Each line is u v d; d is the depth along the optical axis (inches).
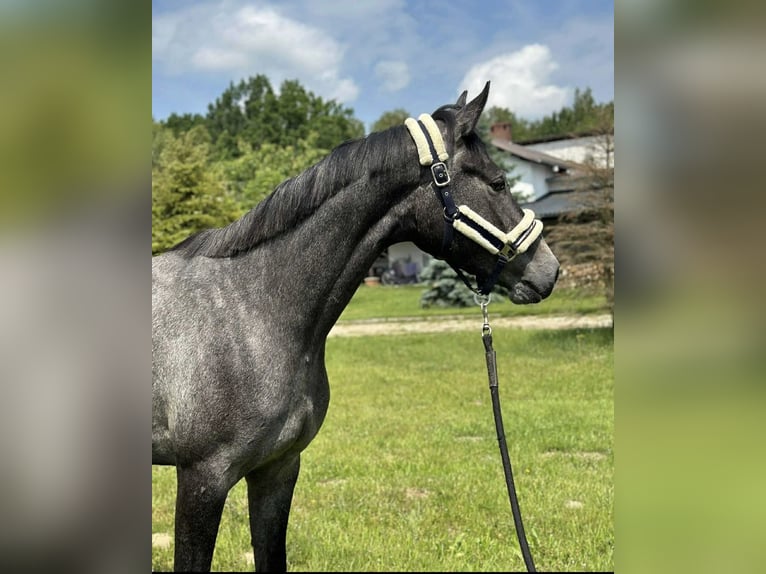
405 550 122.0
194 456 71.8
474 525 133.0
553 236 480.7
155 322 74.0
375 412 249.4
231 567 118.0
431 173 73.8
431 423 229.0
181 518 72.6
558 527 130.8
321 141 1817.2
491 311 671.1
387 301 849.5
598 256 459.5
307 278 75.0
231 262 77.4
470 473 167.6
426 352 422.3
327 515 139.8
